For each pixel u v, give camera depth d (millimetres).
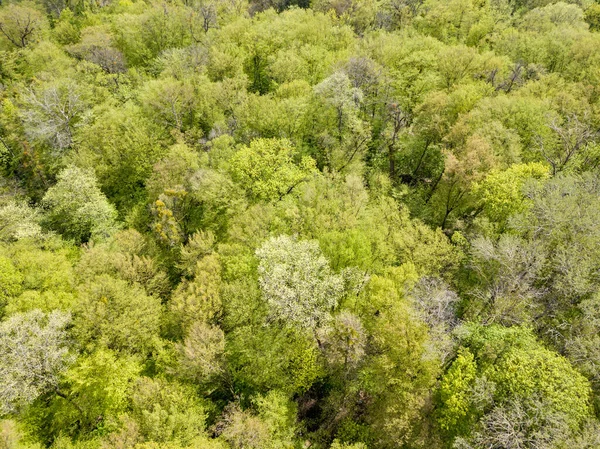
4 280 40469
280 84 68875
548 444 24891
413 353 31469
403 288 36531
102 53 77125
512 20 87750
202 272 39344
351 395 37719
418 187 57875
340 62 64688
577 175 43750
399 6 94438
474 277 42281
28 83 77438
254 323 37531
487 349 30953
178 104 63281
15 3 106688
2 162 64750
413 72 63000
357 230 41250
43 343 34969
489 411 28594
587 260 33781
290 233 44625
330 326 34312
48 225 54875
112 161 59938
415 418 31922
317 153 58656
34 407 36812
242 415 33594
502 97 53156
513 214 41031
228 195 50094
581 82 59531
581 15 82812
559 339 32719
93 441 35000
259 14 93000
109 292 39875
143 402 33719
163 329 43125
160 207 49281
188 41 84875
